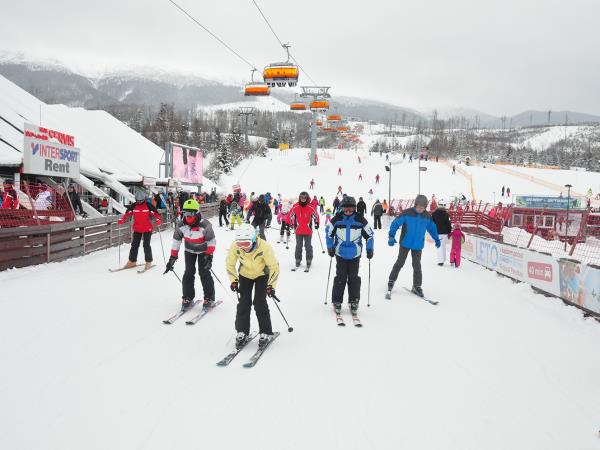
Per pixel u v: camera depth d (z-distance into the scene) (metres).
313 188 56.47
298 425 3.26
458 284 8.83
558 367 4.57
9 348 4.57
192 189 34.75
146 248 9.20
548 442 3.17
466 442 3.12
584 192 62.47
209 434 3.10
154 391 3.74
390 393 3.85
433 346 5.11
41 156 11.38
